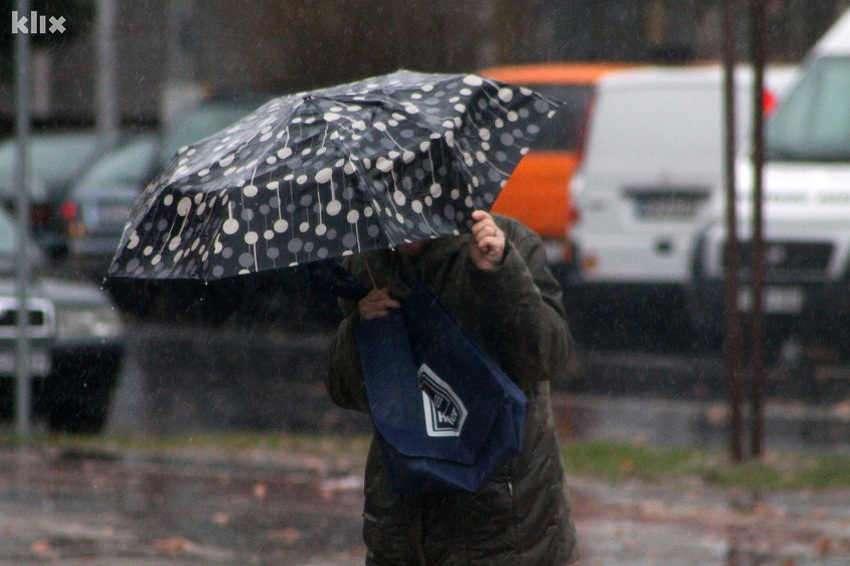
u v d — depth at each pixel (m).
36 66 120.19
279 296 53.72
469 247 14.54
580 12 91.38
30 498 29.12
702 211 52.22
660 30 91.56
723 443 36.19
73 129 88.44
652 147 56.00
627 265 55.84
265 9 85.06
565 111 57.81
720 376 47.31
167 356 51.50
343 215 13.48
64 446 35.62
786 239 45.50
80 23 76.75
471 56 84.38
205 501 29.14
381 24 83.44
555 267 56.56
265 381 46.91
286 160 13.85
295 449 35.56
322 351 53.25
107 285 14.66
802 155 47.84
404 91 14.84
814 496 30.14
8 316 38.66
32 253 44.72
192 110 66.00
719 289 46.28
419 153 13.87
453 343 14.42
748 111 56.34
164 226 14.23
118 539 25.48
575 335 56.28
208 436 37.53
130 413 41.72
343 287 14.89
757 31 33.19
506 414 14.22
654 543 25.84
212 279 13.34
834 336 45.31
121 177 67.31
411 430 14.30
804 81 50.06
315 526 26.91
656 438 37.03
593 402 42.72
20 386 37.38
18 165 37.31
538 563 14.82
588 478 31.98
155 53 122.44
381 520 15.06
